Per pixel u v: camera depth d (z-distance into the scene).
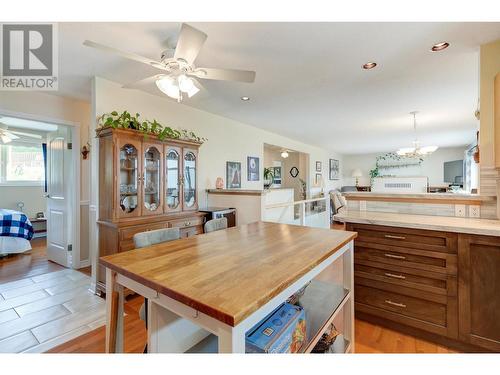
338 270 3.19
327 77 2.88
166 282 0.96
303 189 8.27
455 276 1.85
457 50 2.29
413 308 2.02
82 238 3.72
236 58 2.42
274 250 1.38
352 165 10.73
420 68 2.66
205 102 3.75
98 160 2.85
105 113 2.88
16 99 3.06
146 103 3.33
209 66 2.58
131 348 1.92
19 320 2.29
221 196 4.08
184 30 1.50
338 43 2.16
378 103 3.83
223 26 1.91
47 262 3.92
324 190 8.98
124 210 2.76
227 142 4.70
